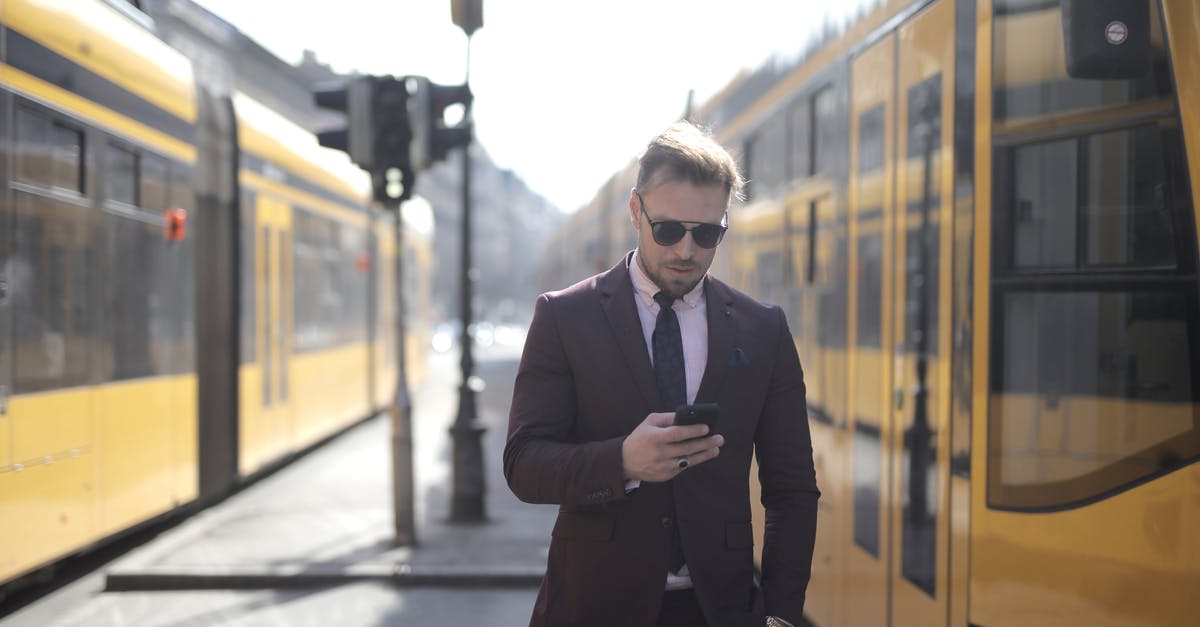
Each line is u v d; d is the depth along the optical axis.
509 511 9.75
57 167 6.50
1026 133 3.49
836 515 5.09
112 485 7.17
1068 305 3.37
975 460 3.59
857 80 4.89
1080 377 3.33
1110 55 2.91
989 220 3.57
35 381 6.15
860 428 4.75
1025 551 3.41
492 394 24.17
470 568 7.30
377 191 7.93
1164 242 3.17
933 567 3.87
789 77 6.12
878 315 4.54
